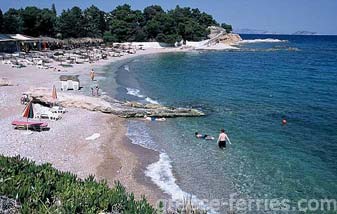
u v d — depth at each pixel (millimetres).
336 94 50469
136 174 22250
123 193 12766
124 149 26672
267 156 25906
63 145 26109
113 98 44406
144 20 148875
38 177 12727
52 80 52844
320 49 165625
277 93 51094
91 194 11812
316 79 66250
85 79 57875
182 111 37844
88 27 133625
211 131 32094
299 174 22734
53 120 32500
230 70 78375
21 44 87125
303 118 36812
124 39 137125
